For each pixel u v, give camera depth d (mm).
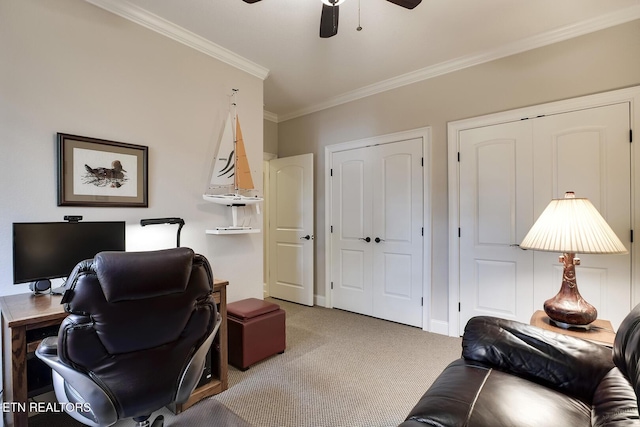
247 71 2926
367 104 3576
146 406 1192
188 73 2479
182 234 2432
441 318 3051
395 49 2703
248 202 2686
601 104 2309
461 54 2799
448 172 2990
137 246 2164
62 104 1845
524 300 2611
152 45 2264
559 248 1594
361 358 2512
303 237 4074
